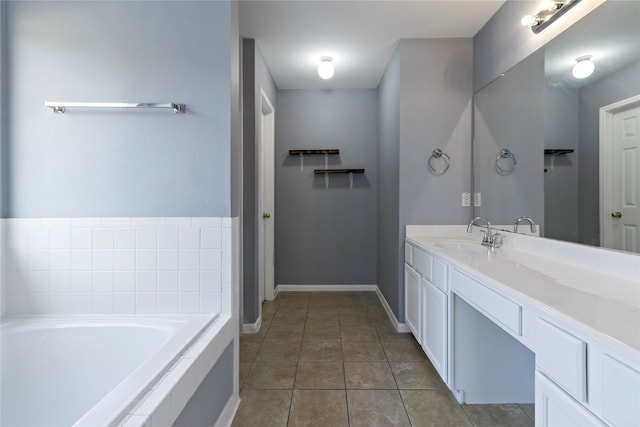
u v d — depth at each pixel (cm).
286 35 257
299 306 332
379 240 364
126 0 164
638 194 120
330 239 386
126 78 164
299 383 193
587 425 77
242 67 265
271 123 349
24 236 164
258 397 179
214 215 165
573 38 155
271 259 352
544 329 94
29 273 165
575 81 153
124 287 166
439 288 188
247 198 270
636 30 121
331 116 380
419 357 224
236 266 173
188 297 166
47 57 164
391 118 295
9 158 164
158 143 165
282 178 383
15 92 163
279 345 244
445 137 264
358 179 383
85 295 166
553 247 167
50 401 147
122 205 165
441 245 219
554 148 168
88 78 164
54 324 154
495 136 228
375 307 329
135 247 166
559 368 88
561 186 162
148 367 110
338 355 228
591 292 106
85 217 165
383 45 273
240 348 238
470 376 172
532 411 167
